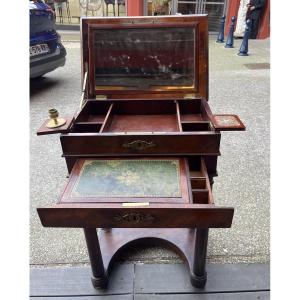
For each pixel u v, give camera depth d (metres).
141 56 1.72
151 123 1.64
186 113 1.75
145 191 1.20
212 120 1.43
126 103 1.73
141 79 1.75
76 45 7.71
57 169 2.77
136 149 1.36
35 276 1.77
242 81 5.01
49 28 4.56
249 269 1.78
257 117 3.69
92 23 1.70
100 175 1.29
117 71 1.74
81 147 1.36
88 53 1.72
